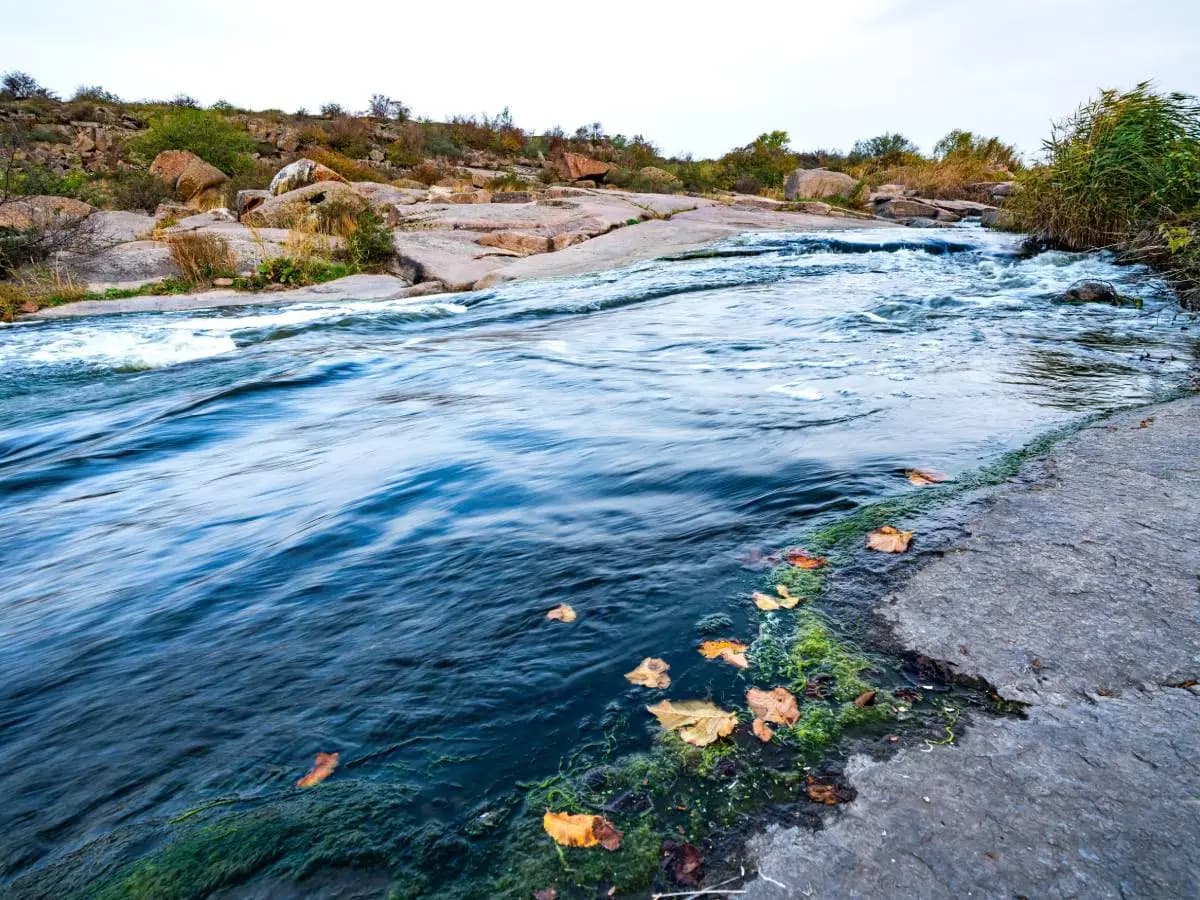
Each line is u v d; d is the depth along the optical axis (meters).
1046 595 1.74
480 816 1.23
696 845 1.14
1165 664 1.46
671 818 1.20
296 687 1.68
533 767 1.34
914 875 1.04
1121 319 6.16
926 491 2.46
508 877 1.11
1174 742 1.25
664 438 3.39
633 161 35.66
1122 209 9.65
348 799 1.29
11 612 2.26
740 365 5.01
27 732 1.63
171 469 3.76
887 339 5.61
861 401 3.80
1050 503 2.25
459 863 1.14
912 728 1.35
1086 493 2.31
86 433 4.60
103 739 1.57
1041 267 9.30
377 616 1.97
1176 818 1.10
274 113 39.94
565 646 1.72
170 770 1.44
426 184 27.33
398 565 2.27
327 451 3.73
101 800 1.38
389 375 5.54
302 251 13.28
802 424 3.44
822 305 7.32
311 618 2.00
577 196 19.95
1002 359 4.71
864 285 8.49
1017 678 1.46
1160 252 8.32
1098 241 10.11
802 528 2.27
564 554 2.22
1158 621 1.60
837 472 2.72
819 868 1.07
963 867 1.04
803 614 1.77
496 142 38.44
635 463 3.04
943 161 25.70
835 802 1.19
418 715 1.52
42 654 1.97
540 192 21.22
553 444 3.44
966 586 1.82
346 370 5.72
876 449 2.96
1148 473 2.44
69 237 13.23
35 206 16.20
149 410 5.04
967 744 1.29
